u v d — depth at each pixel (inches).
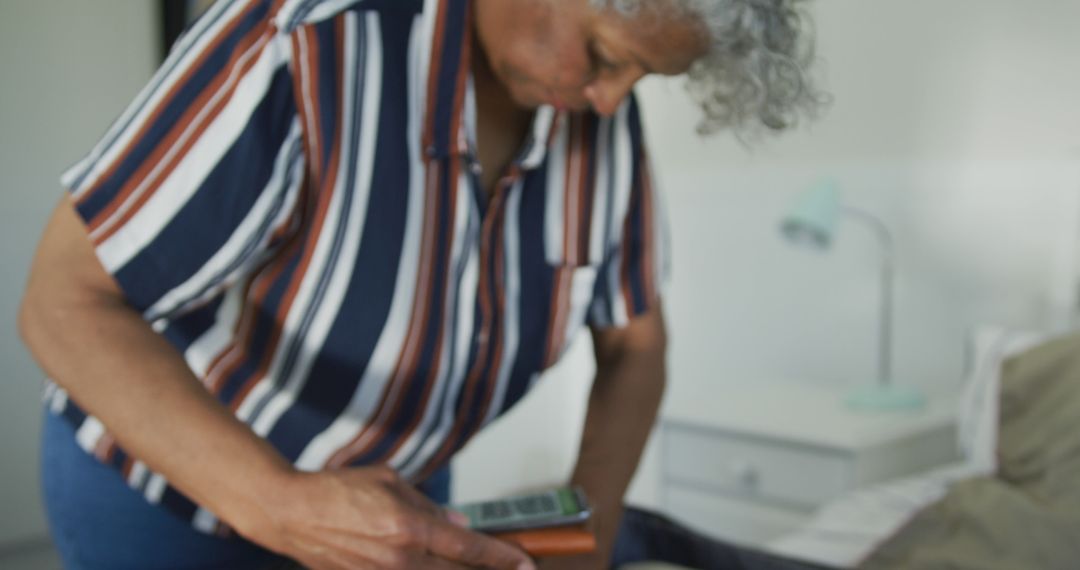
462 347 31.8
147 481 29.5
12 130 73.7
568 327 34.5
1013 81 79.9
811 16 28.1
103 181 24.5
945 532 54.3
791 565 34.3
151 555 30.8
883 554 52.6
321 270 28.2
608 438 36.5
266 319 29.5
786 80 26.6
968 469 67.8
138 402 24.1
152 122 24.6
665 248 37.3
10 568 75.7
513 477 105.8
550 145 31.8
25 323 25.5
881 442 72.5
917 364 86.4
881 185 87.1
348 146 26.8
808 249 92.0
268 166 25.3
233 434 24.0
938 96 83.7
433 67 27.5
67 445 31.0
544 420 107.8
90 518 30.7
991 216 81.4
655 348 37.7
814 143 90.8
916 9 84.2
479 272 31.1
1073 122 77.4
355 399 30.7
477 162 29.2
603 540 33.8
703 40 24.4
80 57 77.2
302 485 23.2
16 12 73.2
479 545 23.7
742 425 77.9
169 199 24.6
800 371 93.6
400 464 33.7
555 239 33.3
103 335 24.7
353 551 22.9
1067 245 77.2
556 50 25.5
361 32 26.5
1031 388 65.6
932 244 84.7
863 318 89.0
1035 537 51.1
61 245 25.4
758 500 78.2
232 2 25.8
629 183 34.9
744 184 95.3
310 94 25.6
